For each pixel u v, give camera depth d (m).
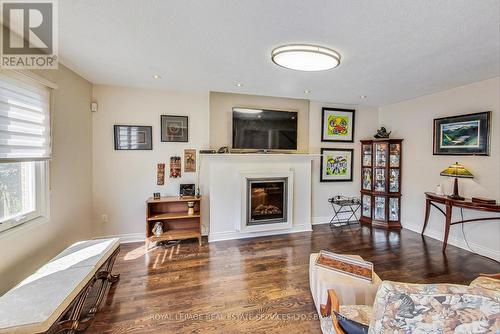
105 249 2.19
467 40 1.96
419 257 2.98
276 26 1.77
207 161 3.67
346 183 4.55
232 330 1.76
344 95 3.79
